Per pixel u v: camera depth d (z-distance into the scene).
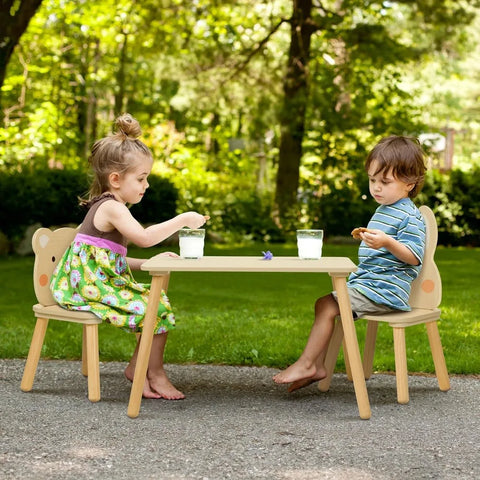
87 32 18.45
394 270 3.70
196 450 2.89
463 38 14.73
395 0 13.69
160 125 18.77
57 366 4.30
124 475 2.62
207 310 6.29
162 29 15.88
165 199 13.36
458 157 28.75
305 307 6.46
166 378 3.72
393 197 3.76
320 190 14.74
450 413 3.45
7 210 11.44
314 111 14.11
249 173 21.27
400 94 14.70
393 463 2.76
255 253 11.54
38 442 2.97
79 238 3.70
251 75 15.02
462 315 5.97
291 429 3.17
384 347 4.79
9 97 19.89
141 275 9.22
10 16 9.61
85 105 20.05
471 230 14.52
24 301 6.82
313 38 17.73
